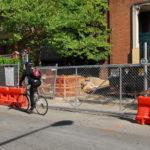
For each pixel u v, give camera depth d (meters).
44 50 18.77
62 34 12.72
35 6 12.38
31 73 7.98
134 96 10.53
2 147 4.85
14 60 12.88
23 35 13.75
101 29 15.95
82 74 16.08
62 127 6.46
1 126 6.59
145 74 7.30
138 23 16.78
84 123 6.93
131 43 15.45
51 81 12.01
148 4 14.66
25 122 7.07
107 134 5.77
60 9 13.31
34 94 8.36
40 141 5.23
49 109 9.22
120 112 7.66
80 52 14.11
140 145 4.95
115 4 16.00
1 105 10.21
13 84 10.94
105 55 16.05
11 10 12.95
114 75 8.60
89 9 14.70
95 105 9.92
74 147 4.83
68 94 11.80
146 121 6.70
